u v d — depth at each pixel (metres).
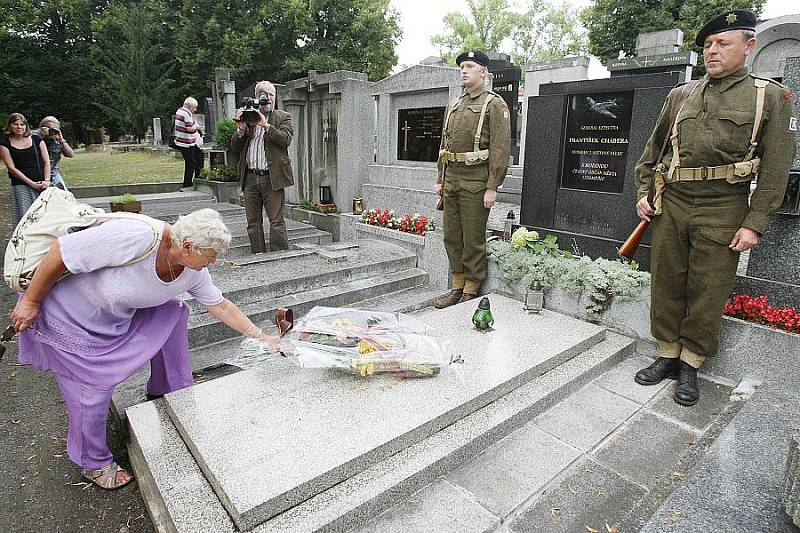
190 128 9.63
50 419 3.12
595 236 4.49
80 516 2.33
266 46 25.19
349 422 2.47
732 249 3.00
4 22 26.45
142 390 3.09
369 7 26.89
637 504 2.30
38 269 2.10
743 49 2.82
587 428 2.88
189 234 2.08
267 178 5.23
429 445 2.47
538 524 2.18
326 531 1.97
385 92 6.69
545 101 4.64
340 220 6.71
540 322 3.91
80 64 27.16
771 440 2.39
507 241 4.92
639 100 4.05
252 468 2.12
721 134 2.90
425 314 4.06
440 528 2.10
